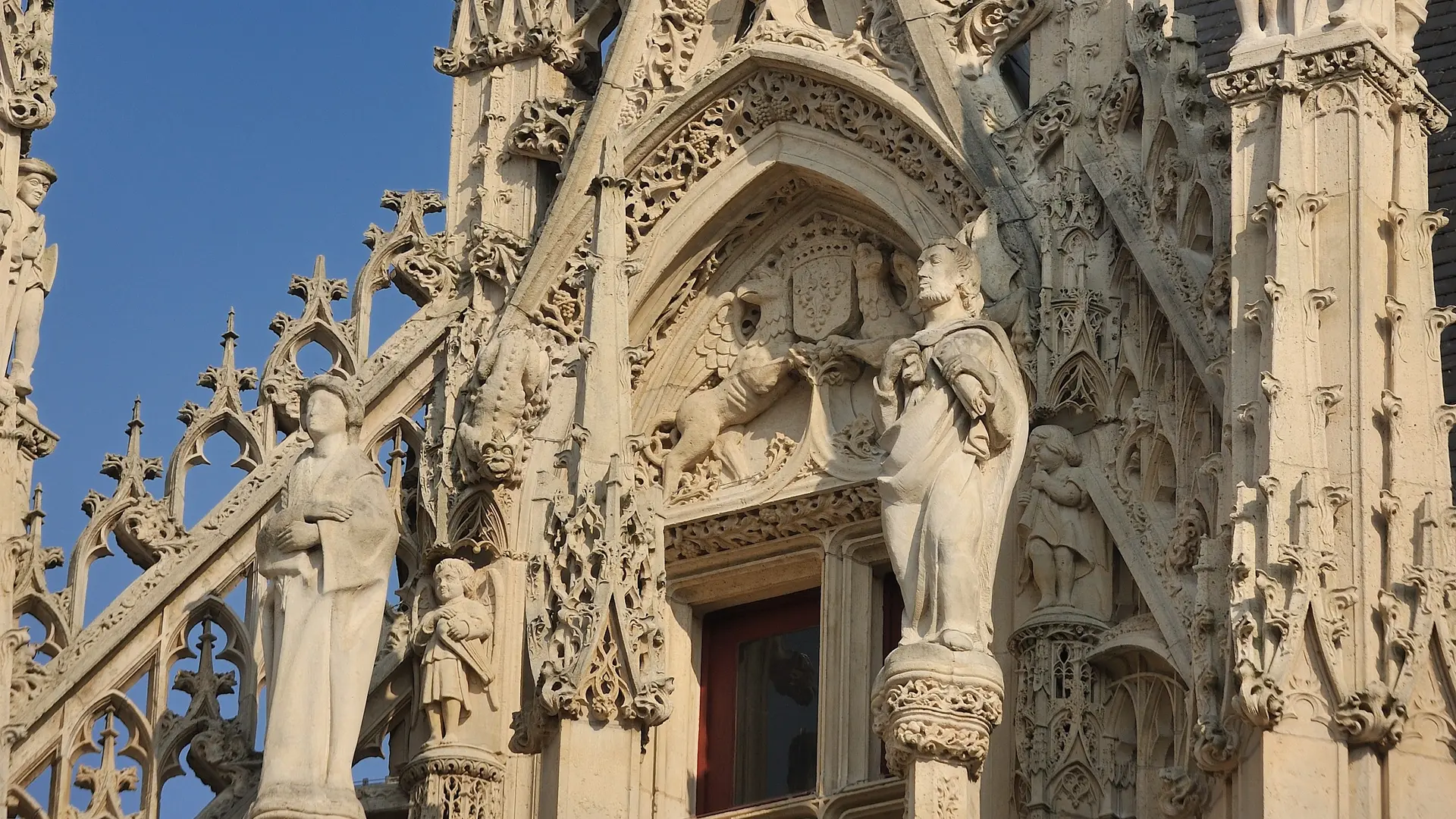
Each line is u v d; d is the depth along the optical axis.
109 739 20.16
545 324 21.12
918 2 20.62
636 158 21.27
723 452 20.84
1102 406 18.84
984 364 17.55
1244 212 17.30
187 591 20.58
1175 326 18.22
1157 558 18.11
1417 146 17.36
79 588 20.45
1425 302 16.89
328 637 18.05
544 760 18.55
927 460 17.48
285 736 17.81
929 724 16.84
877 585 20.20
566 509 18.94
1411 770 15.79
